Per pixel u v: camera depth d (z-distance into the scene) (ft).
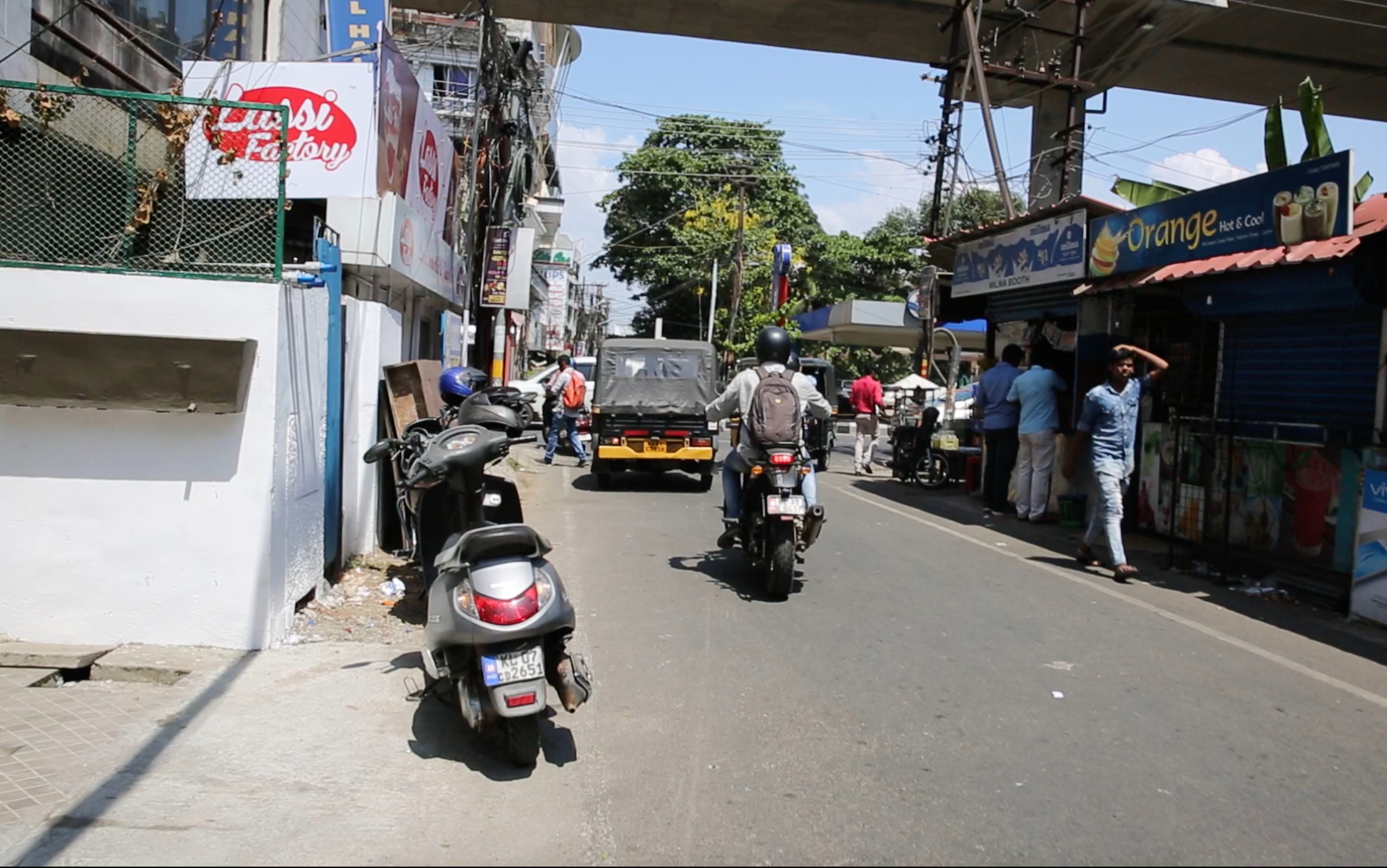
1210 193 31.40
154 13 37.60
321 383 23.20
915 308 68.08
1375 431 26.53
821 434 60.95
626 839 12.89
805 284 149.28
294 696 17.57
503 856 12.39
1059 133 64.64
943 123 66.33
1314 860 12.81
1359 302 26.84
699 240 143.33
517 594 14.69
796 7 69.67
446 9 72.08
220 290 19.20
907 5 69.21
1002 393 43.37
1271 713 18.47
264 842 12.57
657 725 16.94
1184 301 33.22
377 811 13.57
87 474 19.15
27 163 20.54
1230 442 29.78
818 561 31.04
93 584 19.21
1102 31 70.33
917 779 14.96
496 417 21.76
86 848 12.19
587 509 41.81
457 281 55.52
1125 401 30.07
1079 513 39.27
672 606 25.08
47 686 17.65
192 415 19.20
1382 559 25.12
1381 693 19.93
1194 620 25.32
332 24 48.52
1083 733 17.07
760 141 153.17
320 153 36.06
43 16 29.50
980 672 20.26
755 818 13.53
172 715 16.51
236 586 19.51
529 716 14.71
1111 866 12.50
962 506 45.93
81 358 18.39
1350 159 25.86
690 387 51.03
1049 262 41.22
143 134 21.34
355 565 26.78
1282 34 72.79
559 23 74.02
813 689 18.94
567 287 170.30
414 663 19.66
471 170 57.26
